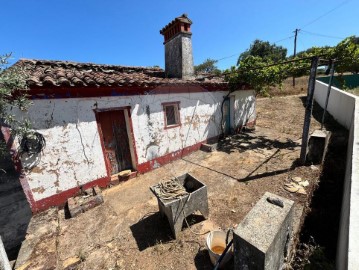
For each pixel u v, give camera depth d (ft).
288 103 51.60
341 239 7.45
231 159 21.62
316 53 22.45
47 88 13.34
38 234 11.35
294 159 19.60
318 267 8.21
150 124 19.95
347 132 25.48
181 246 10.30
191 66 26.17
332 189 15.19
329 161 18.62
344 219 7.61
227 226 11.35
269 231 6.59
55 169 14.44
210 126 27.48
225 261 8.49
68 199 14.80
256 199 13.69
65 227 12.56
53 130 14.15
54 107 14.05
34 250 10.08
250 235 6.52
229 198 14.16
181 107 22.98
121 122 18.49
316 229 11.67
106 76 17.80
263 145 25.29
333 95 34.81
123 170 19.20
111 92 16.80
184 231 11.29
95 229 12.23
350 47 19.71
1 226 16.25
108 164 17.48
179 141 23.21
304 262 8.64
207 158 22.66
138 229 11.94
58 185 14.66
